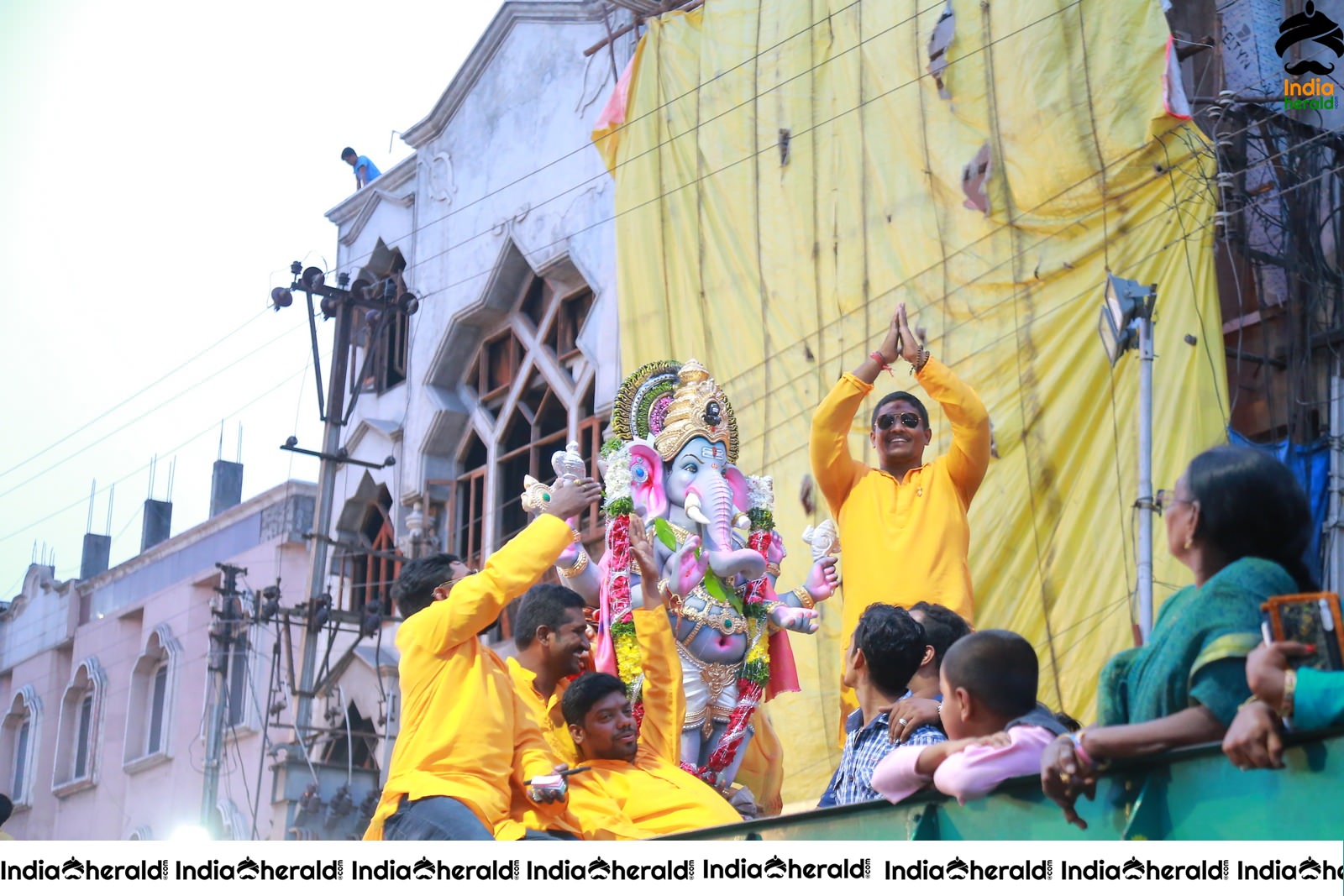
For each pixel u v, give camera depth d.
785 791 11.79
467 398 19.08
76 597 26.66
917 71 12.43
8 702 27.52
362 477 20.20
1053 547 10.61
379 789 18.39
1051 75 11.38
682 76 14.87
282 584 22.00
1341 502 10.17
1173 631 3.67
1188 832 3.53
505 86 18.89
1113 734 3.56
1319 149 10.98
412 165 20.61
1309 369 10.66
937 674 5.70
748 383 13.41
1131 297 9.56
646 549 6.64
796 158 13.46
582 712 6.02
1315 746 3.31
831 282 12.84
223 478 26.80
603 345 16.50
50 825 25.06
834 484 7.29
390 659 19.12
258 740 21.25
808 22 13.65
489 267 18.48
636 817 5.82
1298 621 3.32
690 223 14.41
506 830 5.44
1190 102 11.66
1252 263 11.04
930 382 7.11
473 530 18.41
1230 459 3.76
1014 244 11.41
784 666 7.13
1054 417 10.84
